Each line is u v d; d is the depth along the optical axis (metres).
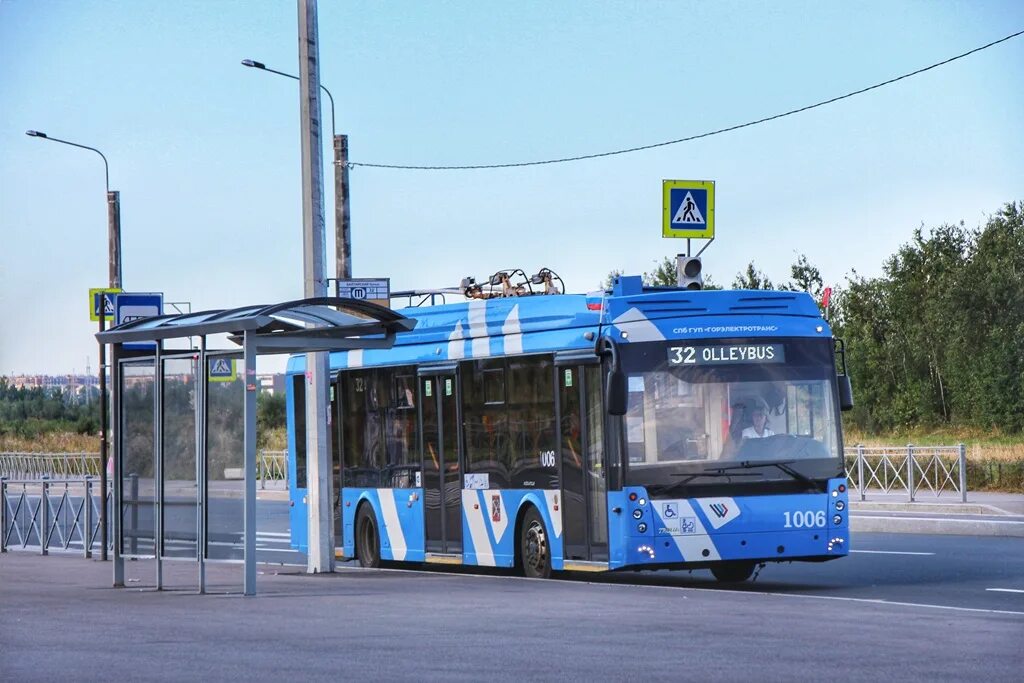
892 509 34.34
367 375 24.69
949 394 67.25
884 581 19.62
